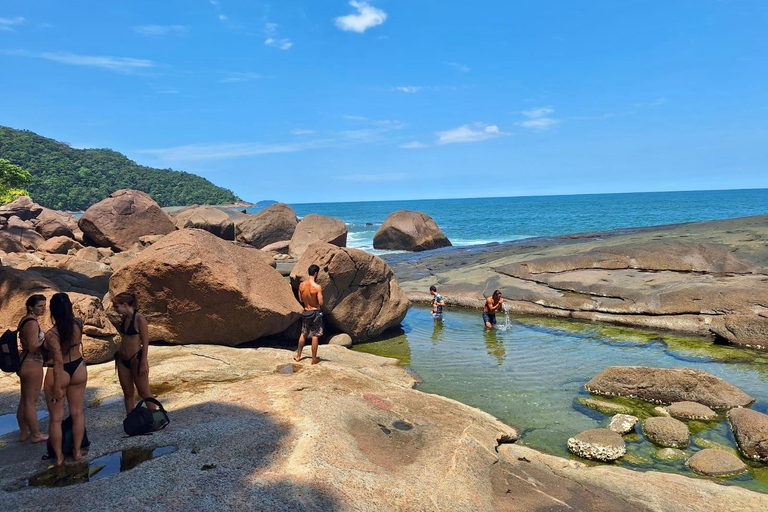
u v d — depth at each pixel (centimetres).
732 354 1144
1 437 603
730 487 566
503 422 792
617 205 11662
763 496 542
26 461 534
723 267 1620
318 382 823
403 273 2438
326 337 1321
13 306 1011
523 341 1329
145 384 636
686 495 540
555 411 843
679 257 1722
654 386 878
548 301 1675
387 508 455
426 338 1391
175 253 1034
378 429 659
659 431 718
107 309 1072
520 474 588
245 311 1049
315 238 3316
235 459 522
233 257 1121
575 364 1111
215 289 1027
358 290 1334
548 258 1942
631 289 1573
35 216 3744
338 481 486
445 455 577
